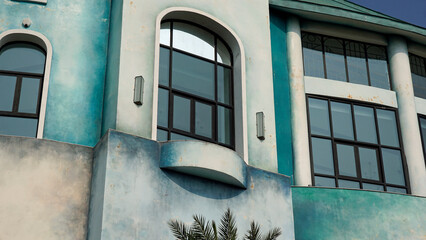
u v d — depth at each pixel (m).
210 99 15.46
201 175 13.70
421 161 18.61
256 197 14.51
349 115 18.56
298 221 15.59
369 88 19.17
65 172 13.11
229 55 16.30
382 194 16.33
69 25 15.20
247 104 15.64
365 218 15.88
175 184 13.32
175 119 14.66
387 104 19.19
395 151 18.64
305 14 18.97
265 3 17.36
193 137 14.77
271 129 15.76
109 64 14.80
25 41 14.96
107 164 12.58
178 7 15.41
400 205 16.34
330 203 15.89
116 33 14.79
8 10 14.93
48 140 13.25
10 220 12.35
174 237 12.79
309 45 19.28
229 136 15.39
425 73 20.73
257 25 16.81
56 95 14.34
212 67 15.85
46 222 12.57
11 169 12.74
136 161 12.96
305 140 17.45
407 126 18.98
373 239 15.70
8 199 12.49
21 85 14.57
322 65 19.11
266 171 15.00
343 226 15.69
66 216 12.76
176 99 14.89
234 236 12.07
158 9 15.12
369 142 18.41
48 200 12.76
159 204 12.88
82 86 14.63
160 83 14.79
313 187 16.02
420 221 16.31
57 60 14.71
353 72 19.39
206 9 15.92
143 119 13.70
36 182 12.81
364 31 19.80
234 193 14.18
